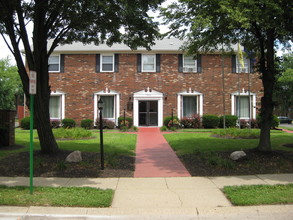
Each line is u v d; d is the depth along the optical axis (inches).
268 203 190.5
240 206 189.3
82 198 197.5
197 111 760.3
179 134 594.9
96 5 320.8
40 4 308.3
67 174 272.8
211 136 558.9
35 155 333.4
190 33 373.7
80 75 757.9
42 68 334.3
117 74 756.0
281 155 340.8
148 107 760.3
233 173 280.4
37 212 176.2
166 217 175.3
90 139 513.0
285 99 1578.5
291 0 275.3
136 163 331.0
